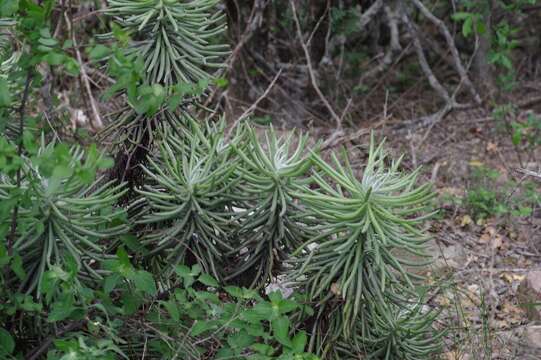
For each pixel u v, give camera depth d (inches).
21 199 93.6
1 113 101.0
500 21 303.6
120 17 117.4
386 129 261.6
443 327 143.1
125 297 104.3
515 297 163.0
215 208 108.5
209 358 113.0
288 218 105.6
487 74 287.7
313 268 103.0
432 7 304.2
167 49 111.1
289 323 101.9
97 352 92.9
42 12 96.2
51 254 101.3
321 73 276.1
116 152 116.3
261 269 109.7
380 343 109.7
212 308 104.7
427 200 99.8
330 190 101.7
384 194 102.4
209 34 115.0
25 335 108.2
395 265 102.0
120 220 108.6
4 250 93.4
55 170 89.4
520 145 252.8
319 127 269.0
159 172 107.1
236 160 107.6
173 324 106.0
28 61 97.7
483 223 198.1
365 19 268.5
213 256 111.0
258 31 275.0
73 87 226.1
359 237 100.6
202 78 114.1
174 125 114.5
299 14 271.4
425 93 301.4
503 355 136.9
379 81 283.1
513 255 184.5
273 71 278.7
